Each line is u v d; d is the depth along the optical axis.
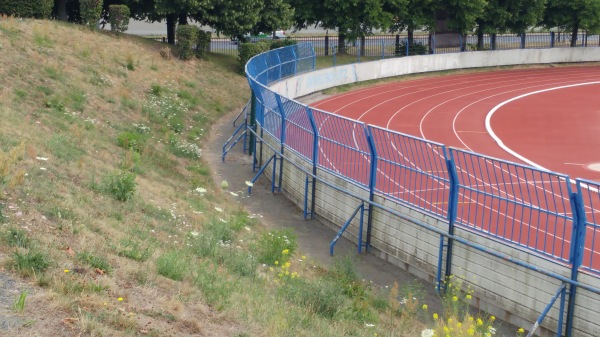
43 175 13.05
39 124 18.44
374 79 43.12
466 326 9.53
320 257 15.17
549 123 30.98
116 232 11.16
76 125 20.02
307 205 18.11
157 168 19.06
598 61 54.41
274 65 32.47
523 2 50.41
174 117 26.67
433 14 47.50
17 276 7.88
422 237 14.16
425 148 15.45
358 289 12.38
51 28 28.98
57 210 10.95
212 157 23.92
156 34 57.69
